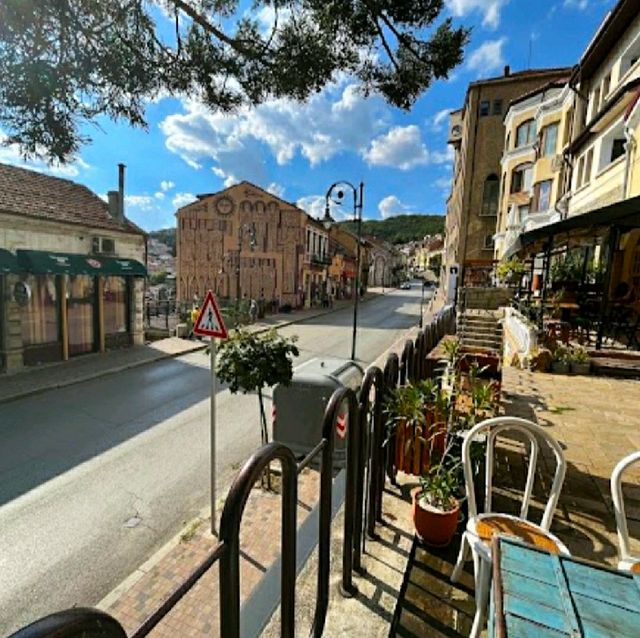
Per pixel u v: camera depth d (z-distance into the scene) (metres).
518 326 8.82
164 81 3.13
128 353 13.23
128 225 14.19
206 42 3.20
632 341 8.42
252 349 5.70
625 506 2.76
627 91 9.89
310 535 2.83
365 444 2.49
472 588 2.30
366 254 52.16
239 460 6.11
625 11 11.07
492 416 3.69
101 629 0.85
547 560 1.46
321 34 3.14
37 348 11.05
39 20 2.46
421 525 2.62
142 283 14.63
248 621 2.11
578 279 13.10
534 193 19.56
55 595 3.56
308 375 6.23
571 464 3.33
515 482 3.10
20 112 2.71
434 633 2.02
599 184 12.41
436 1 2.99
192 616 3.29
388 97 3.57
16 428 7.15
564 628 1.16
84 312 12.60
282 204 28.36
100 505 4.92
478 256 27.97
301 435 6.13
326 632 2.05
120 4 2.78
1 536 4.32
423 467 3.40
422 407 3.38
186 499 5.08
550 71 25.38
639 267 10.22
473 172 27.77
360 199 15.17
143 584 3.66
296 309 29.00
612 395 5.09
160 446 6.55
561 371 6.39
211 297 4.86
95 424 7.41
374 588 2.33
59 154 2.90
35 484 5.35
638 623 1.19
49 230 11.16
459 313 15.11
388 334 19.34
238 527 1.36
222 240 28.88
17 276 10.31
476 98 27.28
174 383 10.26
